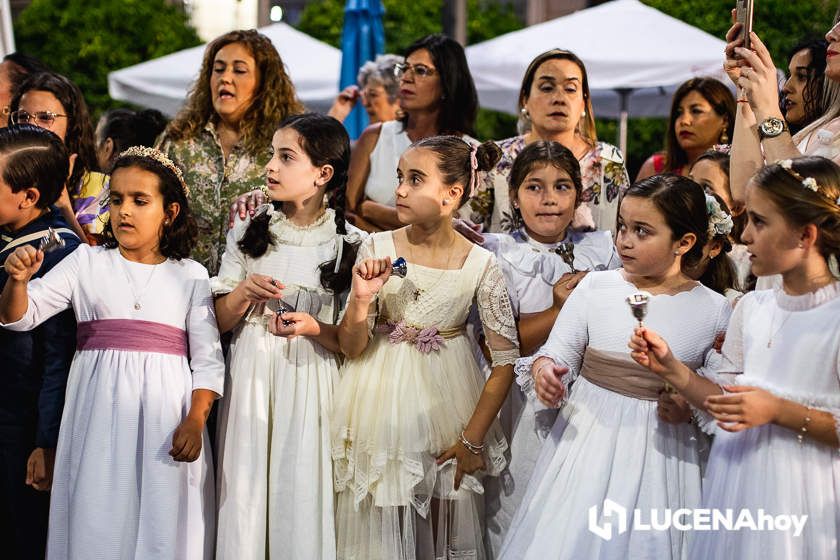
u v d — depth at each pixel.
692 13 8.16
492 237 3.74
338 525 3.36
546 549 3.03
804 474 2.80
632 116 8.51
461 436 3.32
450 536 3.38
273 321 3.27
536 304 3.59
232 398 3.40
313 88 8.05
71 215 3.96
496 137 10.28
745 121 3.46
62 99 4.12
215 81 4.03
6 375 3.42
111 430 3.25
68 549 3.23
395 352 3.39
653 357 2.91
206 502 3.38
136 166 3.37
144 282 3.37
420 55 4.47
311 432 3.34
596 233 3.78
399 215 3.38
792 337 2.85
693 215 3.16
